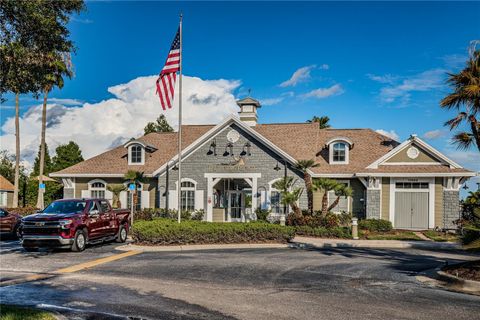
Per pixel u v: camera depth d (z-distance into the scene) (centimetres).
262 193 2838
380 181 2712
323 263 1494
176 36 2116
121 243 2039
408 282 1190
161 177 2989
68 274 1269
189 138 3444
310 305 931
